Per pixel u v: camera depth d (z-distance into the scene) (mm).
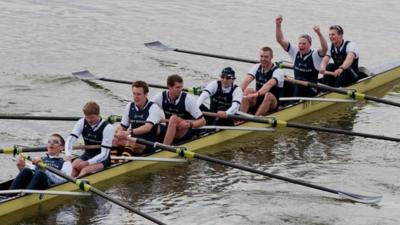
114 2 96125
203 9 95250
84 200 47750
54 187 46656
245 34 86562
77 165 48750
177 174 52250
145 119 52344
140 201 47938
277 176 48875
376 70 71750
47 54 77250
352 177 52406
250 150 56719
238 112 57500
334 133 60562
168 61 77875
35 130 59031
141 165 52406
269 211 47312
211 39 84562
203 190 49969
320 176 52469
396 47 84375
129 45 81562
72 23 87000
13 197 45250
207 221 45750
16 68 72938
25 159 47781
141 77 73062
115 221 45344
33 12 90000
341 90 62344
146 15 91750
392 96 69062
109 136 49500
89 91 68500
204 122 54562
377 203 48469
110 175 50312
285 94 64688
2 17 87312
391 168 54094
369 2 100812
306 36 64062
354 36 87312
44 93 67250
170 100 54250
